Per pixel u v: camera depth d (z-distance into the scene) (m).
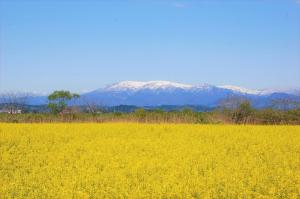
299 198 12.98
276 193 13.26
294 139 24.56
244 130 28.41
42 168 16.88
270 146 22.03
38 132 26.45
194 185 13.85
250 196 12.91
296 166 17.33
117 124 31.19
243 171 16.06
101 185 13.85
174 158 18.48
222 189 13.81
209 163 17.58
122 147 21.52
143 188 14.00
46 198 12.90
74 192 13.09
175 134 26.33
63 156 19.03
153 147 21.53
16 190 13.42
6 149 20.98
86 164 17.39
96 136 25.41
